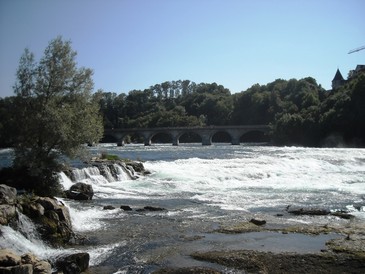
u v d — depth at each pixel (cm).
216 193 3541
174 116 19938
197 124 19225
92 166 4391
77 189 3422
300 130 13088
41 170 3416
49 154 3566
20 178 3500
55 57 3588
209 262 1652
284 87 19425
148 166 5266
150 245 1912
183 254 1761
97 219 2477
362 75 12825
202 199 3231
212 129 14900
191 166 5219
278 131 13788
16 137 3438
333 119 11981
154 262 1672
